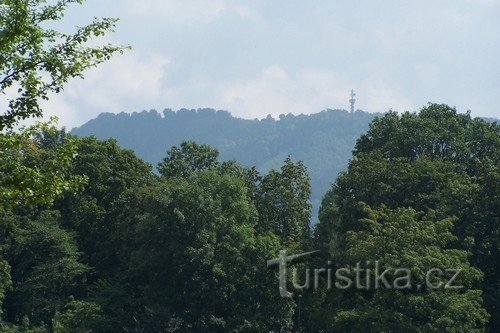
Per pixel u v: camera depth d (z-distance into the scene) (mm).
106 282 147500
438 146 166375
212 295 138500
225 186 152125
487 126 167625
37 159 157875
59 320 140375
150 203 150000
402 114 172625
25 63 41219
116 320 140375
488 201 135500
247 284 138375
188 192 145125
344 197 147750
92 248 170000
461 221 135500
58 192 41219
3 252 158625
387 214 122938
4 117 41469
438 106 174875
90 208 168125
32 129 42156
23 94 41562
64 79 42312
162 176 186750
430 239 113188
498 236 137000
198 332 137625
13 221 160000
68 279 156625
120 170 180250
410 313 105812
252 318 135500
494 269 138750
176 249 140875
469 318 105688
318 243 142875
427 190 141250
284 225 175875
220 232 144500
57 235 156375
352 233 122500
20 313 157500
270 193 177125
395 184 142875
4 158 40344
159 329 137875
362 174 145750
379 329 105750
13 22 39656
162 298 141500
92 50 43156
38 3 41875
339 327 113125
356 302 117562
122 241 161500
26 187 40250
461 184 136625
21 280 159125
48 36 41938
